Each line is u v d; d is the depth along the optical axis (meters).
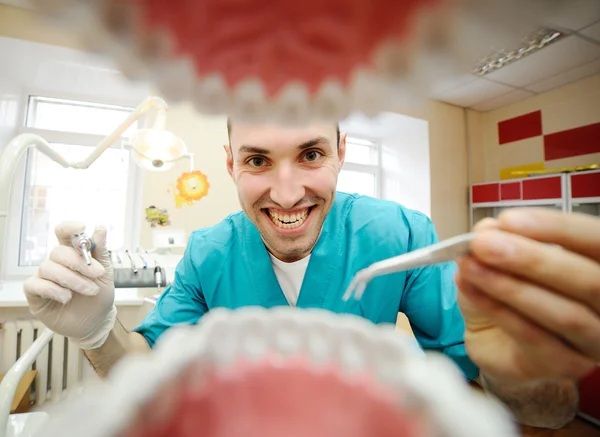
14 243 1.73
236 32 0.18
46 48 1.44
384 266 0.32
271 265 0.80
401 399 0.21
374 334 0.26
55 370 1.48
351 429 0.22
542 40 1.68
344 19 0.18
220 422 0.22
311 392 0.24
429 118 2.43
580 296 0.23
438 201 2.44
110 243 1.89
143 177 1.72
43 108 1.84
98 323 0.60
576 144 2.13
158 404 0.20
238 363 0.25
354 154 2.83
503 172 2.51
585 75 2.06
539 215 0.24
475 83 2.16
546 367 0.27
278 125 0.22
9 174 0.51
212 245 0.84
